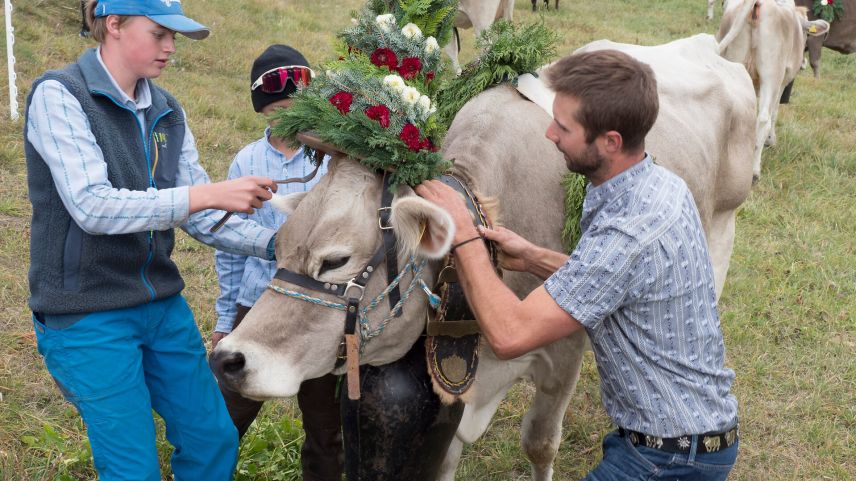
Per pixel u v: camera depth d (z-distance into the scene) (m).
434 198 2.27
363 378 2.46
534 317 2.13
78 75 2.39
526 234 2.81
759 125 7.57
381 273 2.27
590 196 2.25
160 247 2.59
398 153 2.22
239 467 3.42
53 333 2.47
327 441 3.14
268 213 3.09
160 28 2.39
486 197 2.53
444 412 2.48
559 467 3.85
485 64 2.94
